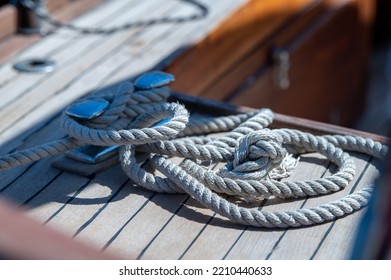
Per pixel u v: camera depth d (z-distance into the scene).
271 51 4.91
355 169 2.78
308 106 5.50
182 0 4.82
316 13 5.42
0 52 4.13
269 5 4.79
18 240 1.21
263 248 2.38
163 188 2.65
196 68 4.07
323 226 2.48
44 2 4.38
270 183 2.58
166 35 4.32
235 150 2.67
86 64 3.99
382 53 7.60
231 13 4.39
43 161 2.91
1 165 2.65
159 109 2.74
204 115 3.24
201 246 2.40
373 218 1.49
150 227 2.50
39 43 4.26
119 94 2.86
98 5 4.82
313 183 2.63
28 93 3.67
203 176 2.61
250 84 4.66
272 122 3.09
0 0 4.66
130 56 4.07
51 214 2.59
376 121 6.55
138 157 2.88
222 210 2.49
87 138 2.62
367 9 6.12
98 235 2.46
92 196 2.69
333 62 5.73
